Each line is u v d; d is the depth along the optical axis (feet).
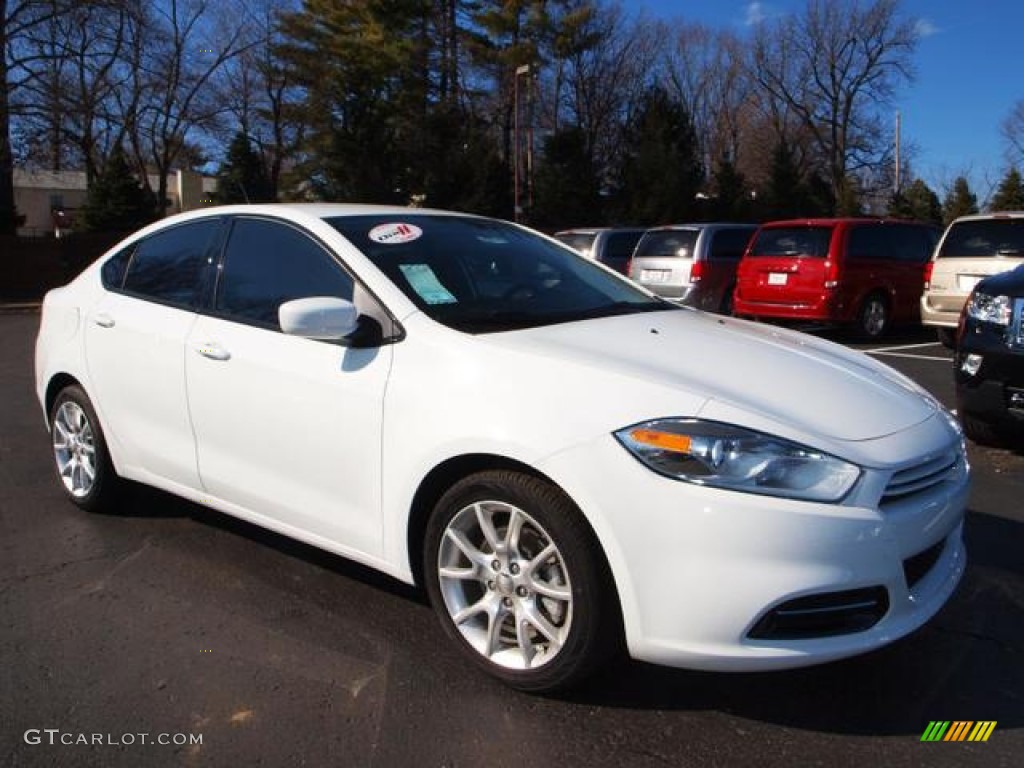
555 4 147.23
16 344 41.45
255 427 11.61
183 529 14.42
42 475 17.63
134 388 13.51
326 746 8.64
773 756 8.55
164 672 9.97
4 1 80.89
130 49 96.68
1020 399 18.21
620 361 9.45
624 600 8.54
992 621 11.39
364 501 10.55
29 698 9.45
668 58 201.46
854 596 8.45
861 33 187.83
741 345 10.61
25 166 89.81
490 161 113.70
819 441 8.48
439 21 144.97
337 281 11.33
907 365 32.07
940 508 9.08
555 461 8.73
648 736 8.84
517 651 9.56
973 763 8.47
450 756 8.49
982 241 33.27
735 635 8.22
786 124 203.62
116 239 79.20
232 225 13.00
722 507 8.13
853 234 38.22
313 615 11.39
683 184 122.62
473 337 10.03
